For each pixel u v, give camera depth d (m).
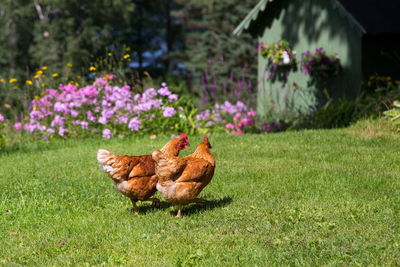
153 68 39.56
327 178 9.73
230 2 39.22
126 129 15.90
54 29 33.75
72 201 8.91
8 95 25.39
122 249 6.54
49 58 32.75
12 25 35.69
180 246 6.53
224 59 38.69
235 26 39.62
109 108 16.14
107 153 7.57
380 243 6.38
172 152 7.92
